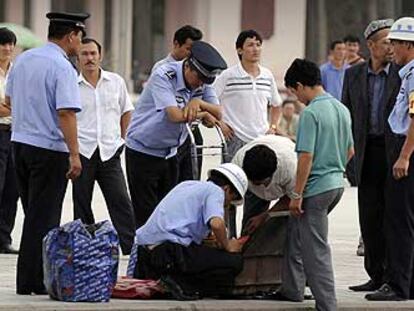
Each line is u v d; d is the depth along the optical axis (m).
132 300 22.03
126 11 60.72
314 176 21.70
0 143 28.53
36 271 22.50
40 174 22.36
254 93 28.47
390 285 22.84
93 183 27.42
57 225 22.56
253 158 22.09
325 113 21.70
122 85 27.84
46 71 22.25
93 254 21.62
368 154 23.64
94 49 27.22
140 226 25.64
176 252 21.92
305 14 63.56
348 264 28.03
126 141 25.52
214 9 61.31
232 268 22.12
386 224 22.77
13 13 58.78
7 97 25.38
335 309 21.77
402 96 22.55
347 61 38.97
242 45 28.55
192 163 25.23
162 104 24.17
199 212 22.09
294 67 21.98
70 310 21.14
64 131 22.11
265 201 23.91
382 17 66.31
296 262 22.47
